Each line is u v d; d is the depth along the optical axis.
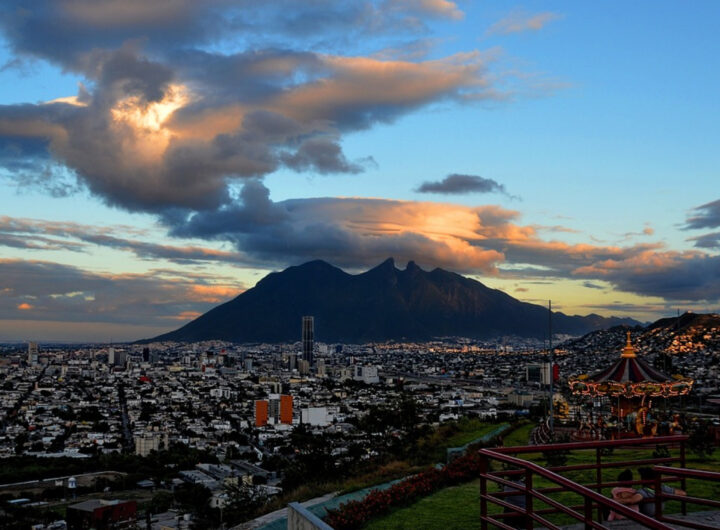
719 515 11.08
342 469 24.23
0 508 77.31
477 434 30.00
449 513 13.65
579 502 14.02
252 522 13.95
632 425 28.61
